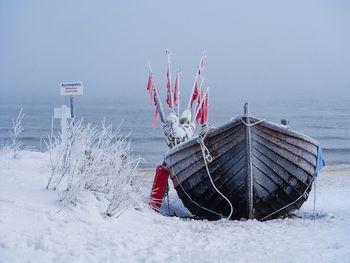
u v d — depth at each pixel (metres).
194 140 10.59
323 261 6.38
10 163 10.22
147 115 78.19
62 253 5.93
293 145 10.59
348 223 9.84
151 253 6.46
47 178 9.09
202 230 8.66
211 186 10.88
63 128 10.26
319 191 17.33
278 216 11.32
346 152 41.88
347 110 97.88
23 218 6.86
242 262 6.27
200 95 13.55
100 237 6.93
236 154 10.38
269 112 90.44
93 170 8.98
